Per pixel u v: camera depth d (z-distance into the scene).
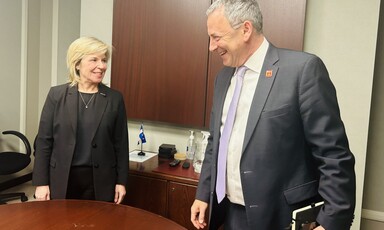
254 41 1.28
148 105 2.64
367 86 2.19
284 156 1.22
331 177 1.11
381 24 2.57
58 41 3.95
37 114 3.88
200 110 2.49
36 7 3.69
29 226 1.31
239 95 1.33
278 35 2.26
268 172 1.23
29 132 3.78
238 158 1.31
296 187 1.24
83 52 1.81
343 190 1.09
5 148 3.53
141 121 2.76
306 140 1.21
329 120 1.13
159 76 2.58
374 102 2.67
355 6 2.16
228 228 1.42
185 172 2.29
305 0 2.18
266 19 2.27
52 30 3.93
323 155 1.14
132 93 2.67
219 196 1.39
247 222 1.32
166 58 2.54
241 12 1.20
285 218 1.25
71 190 1.87
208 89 2.45
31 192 3.54
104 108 1.89
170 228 1.34
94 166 1.86
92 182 1.89
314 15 2.25
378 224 2.75
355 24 2.17
